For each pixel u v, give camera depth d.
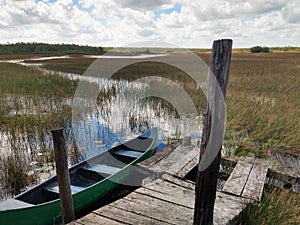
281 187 4.59
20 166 5.51
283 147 6.57
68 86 14.24
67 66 26.56
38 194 3.94
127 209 3.23
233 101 9.88
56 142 3.03
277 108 9.07
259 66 25.30
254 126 7.71
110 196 4.49
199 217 2.74
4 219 3.18
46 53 62.81
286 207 3.81
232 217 3.14
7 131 7.80
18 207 3.38
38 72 20.64
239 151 6.45
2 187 4.92
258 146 6.70
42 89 13.51
